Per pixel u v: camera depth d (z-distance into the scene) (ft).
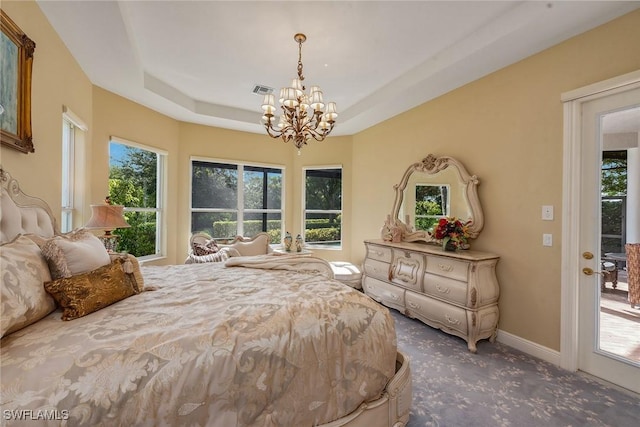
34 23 6.18
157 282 6.14
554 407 5.74
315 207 16.85
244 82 11.14
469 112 9.70
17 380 2.70
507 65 8.54
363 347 4.50
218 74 10.47
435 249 9.65
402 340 8.69
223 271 7.22
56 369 2.86
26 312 3.49
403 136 12.53
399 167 12.76
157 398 3.01
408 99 11.13
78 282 4.21
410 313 10.05
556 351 7.41
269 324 4.00
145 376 3.04
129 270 5.41
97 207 8.42
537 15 6.40
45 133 6.68
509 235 8.49
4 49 5.10
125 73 9.28
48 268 4.37
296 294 5.10
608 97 6.63
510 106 8.48
